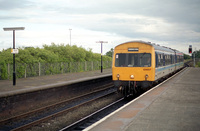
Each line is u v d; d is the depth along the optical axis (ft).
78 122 29.09
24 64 77.56
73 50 114.32
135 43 46.42
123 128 20.24
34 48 89.56
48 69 90.33
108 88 64.49
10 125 29.25
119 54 47.47
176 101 32.60
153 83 48.62
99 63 136.77
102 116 34.14
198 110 26.96
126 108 28.22
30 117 33.17
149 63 45.21
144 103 31.24
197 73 94.38
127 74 46.34
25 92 36.68
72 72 106.01
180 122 21.91
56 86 44.37
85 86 55.83
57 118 32.73
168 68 65.16
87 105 41.73
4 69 69.62
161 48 56.65
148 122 21.99
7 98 33.55
